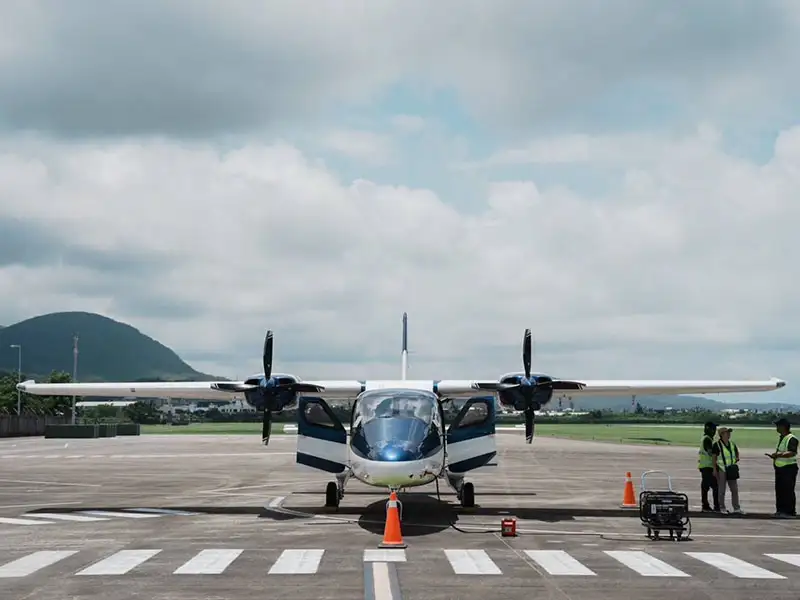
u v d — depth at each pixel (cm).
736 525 1795
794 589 1108
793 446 1931
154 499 2339
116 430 9094
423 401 1878
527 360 2178
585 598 1045
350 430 1922
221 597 1045
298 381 2252
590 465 3947
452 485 2139
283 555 1363
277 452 5262
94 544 1487
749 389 2412
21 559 1325
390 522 1452
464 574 1201
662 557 1361
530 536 1609
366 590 1088
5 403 11062
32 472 3462
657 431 11100
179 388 2309
